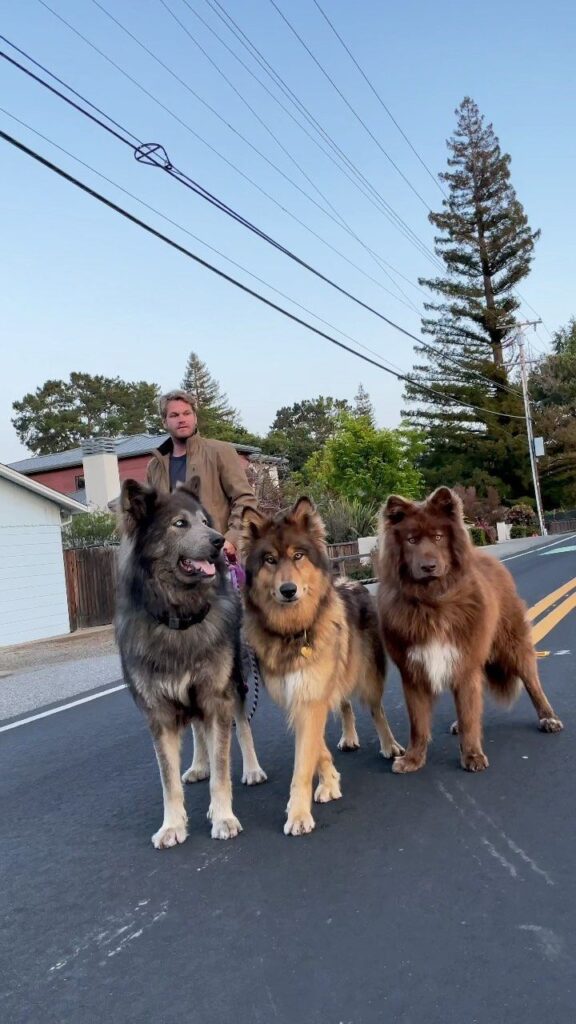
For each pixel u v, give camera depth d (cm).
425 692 498
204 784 525
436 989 258
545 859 345
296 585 430
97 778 550
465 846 368
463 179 5209
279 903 332
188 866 384
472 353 5272
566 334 7738
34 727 731
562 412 5566
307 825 410
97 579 2106
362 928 302
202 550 411
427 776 478
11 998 285
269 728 639
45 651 1533
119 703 802
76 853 417
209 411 7669
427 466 5497
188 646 422
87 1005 275
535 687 554
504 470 5428
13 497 1889
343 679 485
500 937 285
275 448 8431
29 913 352
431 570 464
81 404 8538
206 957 296
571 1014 238
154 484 584
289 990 267
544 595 1267
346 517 2825
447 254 5234
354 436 4294
